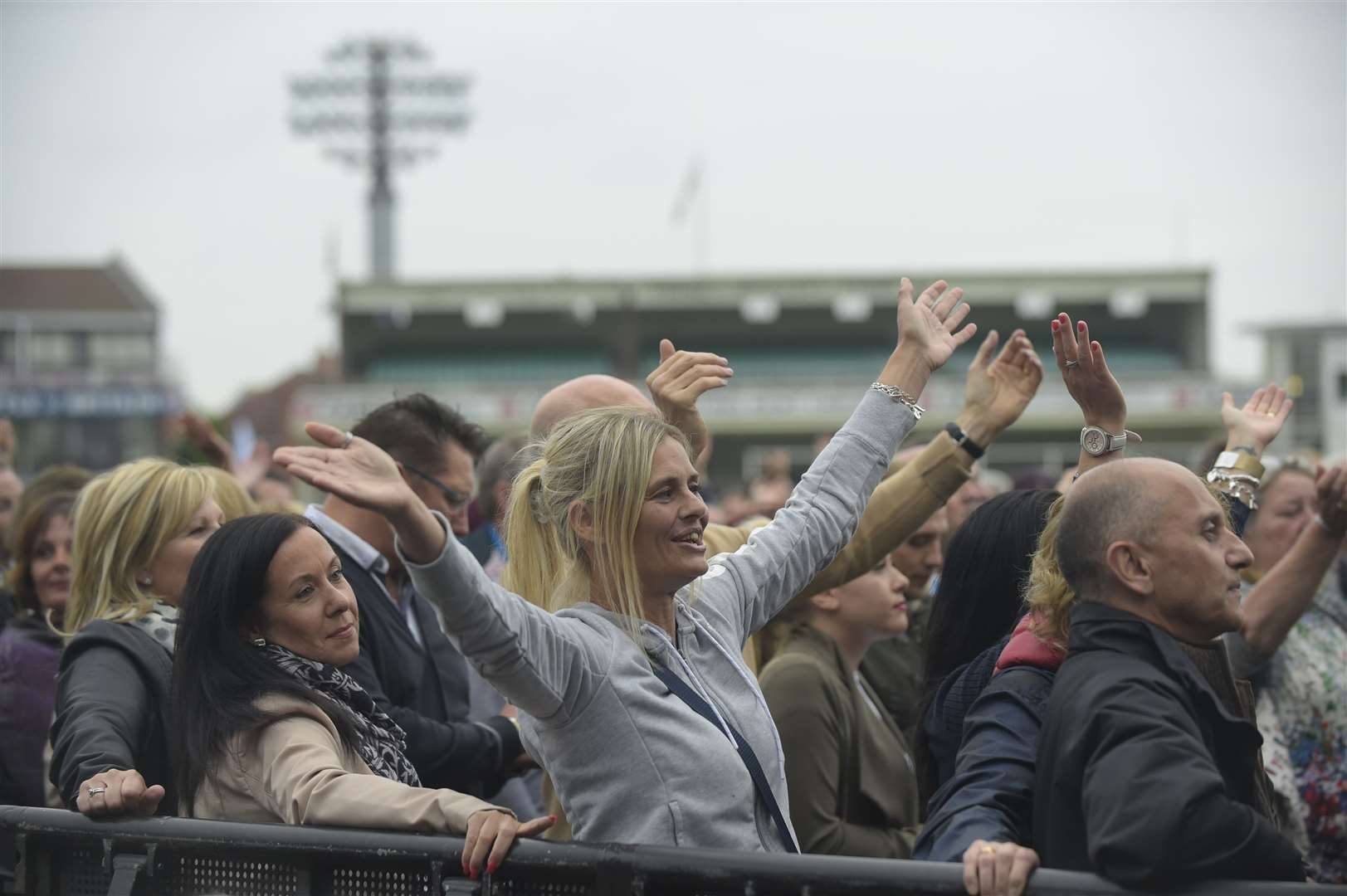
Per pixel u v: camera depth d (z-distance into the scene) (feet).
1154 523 8.91
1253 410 14.07
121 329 190.80
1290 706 15.76
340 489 7.98
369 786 9.80
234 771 10.59
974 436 13.46
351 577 13.89
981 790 9.16
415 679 13.94
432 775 12.98
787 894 8.34
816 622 14.32
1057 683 8.91
